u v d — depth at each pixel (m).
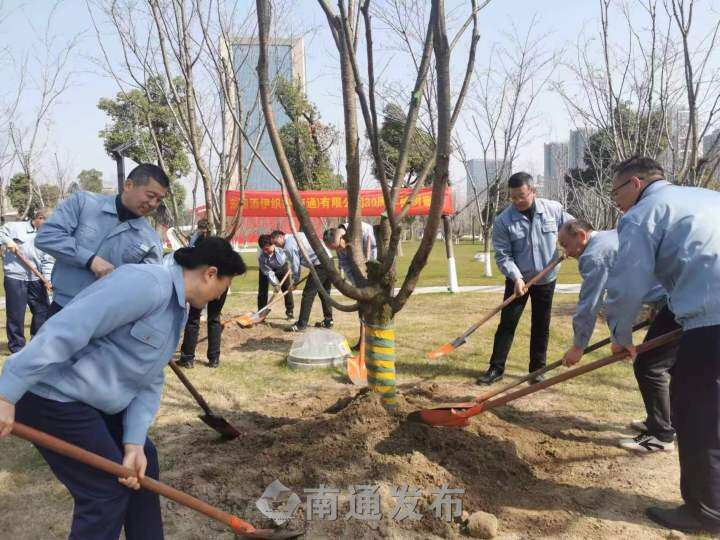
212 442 4.30
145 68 7.02
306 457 3.68
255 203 12.94
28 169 12.42
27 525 3.24
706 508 3.04
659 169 3.35
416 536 3.05
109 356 2.34
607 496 3.49
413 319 9.40
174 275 2.44
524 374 6.12
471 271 19.42
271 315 10.02
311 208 13.08
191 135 7.16
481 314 9.71
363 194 13.09
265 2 3.18
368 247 7.33
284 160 3.50
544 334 5.73
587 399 5.28
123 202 3.78
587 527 3.14
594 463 3.95
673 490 3.57
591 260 3.97
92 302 2.20
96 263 3.62
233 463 3.84
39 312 7.55
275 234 9.09
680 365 3.05
